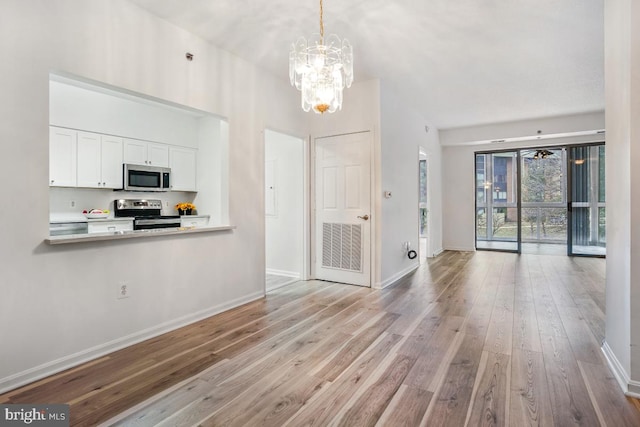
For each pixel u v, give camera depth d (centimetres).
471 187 717
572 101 503
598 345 248
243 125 353
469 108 537
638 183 181
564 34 303
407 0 252
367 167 425
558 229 665
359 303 356
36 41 205
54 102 420
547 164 669
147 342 259
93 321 233
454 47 329
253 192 367
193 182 587
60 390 192
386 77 409
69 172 433
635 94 181
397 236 473
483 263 581
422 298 373
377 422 164
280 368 217
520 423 162
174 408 175
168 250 283
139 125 508
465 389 192
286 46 325
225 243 334
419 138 570
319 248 464
